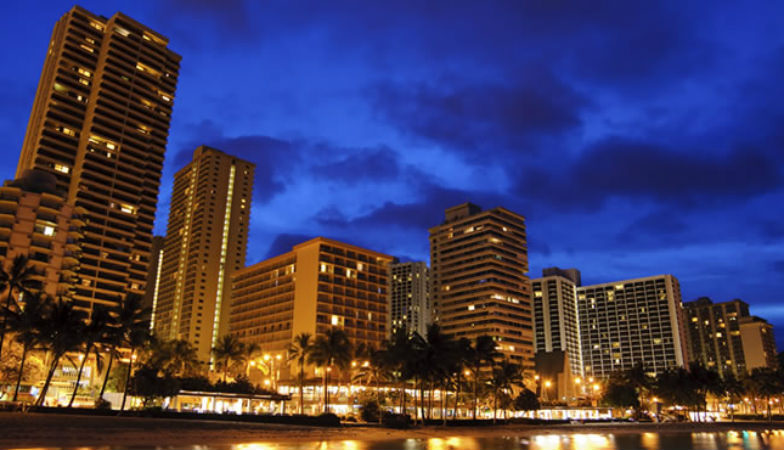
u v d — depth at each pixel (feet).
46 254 384.06
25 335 236.22
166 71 568.00
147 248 504.02
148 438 166.50
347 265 516.73
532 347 643.04
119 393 339.98
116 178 494.59
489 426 305.12
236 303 578.66
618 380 492.54
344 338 319.06
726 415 587.68
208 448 149.69
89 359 377.50
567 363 615.98
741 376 561.84
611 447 188.24
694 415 513.45
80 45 519.60
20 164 504.02
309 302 488.44
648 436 266.57
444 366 275.39
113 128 506.07
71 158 483.10
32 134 496.64
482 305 633.61
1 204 384.06
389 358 284.41
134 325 257.34
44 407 217.56
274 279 538.88
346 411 355.97
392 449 160.97
